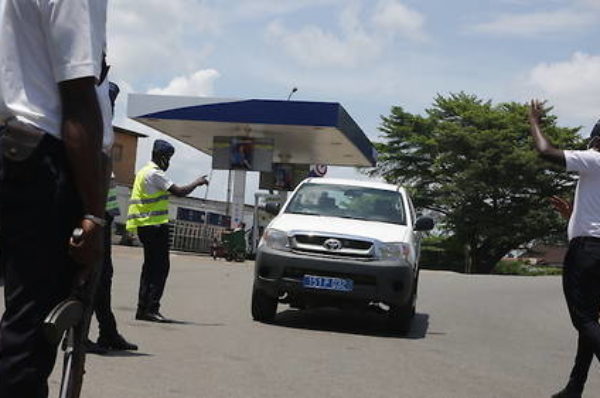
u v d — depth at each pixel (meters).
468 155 54.88
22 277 2.62
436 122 57.38
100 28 2.69
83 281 2.68
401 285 10.05
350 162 41.19
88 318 2.79
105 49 2.79
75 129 2.60
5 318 2.65
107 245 7.21
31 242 2.61
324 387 6.49
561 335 11.37
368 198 11.55
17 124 2.60
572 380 6.33
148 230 9.32
